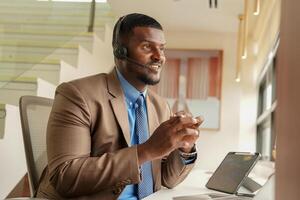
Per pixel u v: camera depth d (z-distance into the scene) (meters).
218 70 4.84
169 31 4.94
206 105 4.80
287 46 0.50
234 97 4.80
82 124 1.12
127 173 1.03
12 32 2.44
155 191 1.32
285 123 0.49
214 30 4.85
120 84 1.29
